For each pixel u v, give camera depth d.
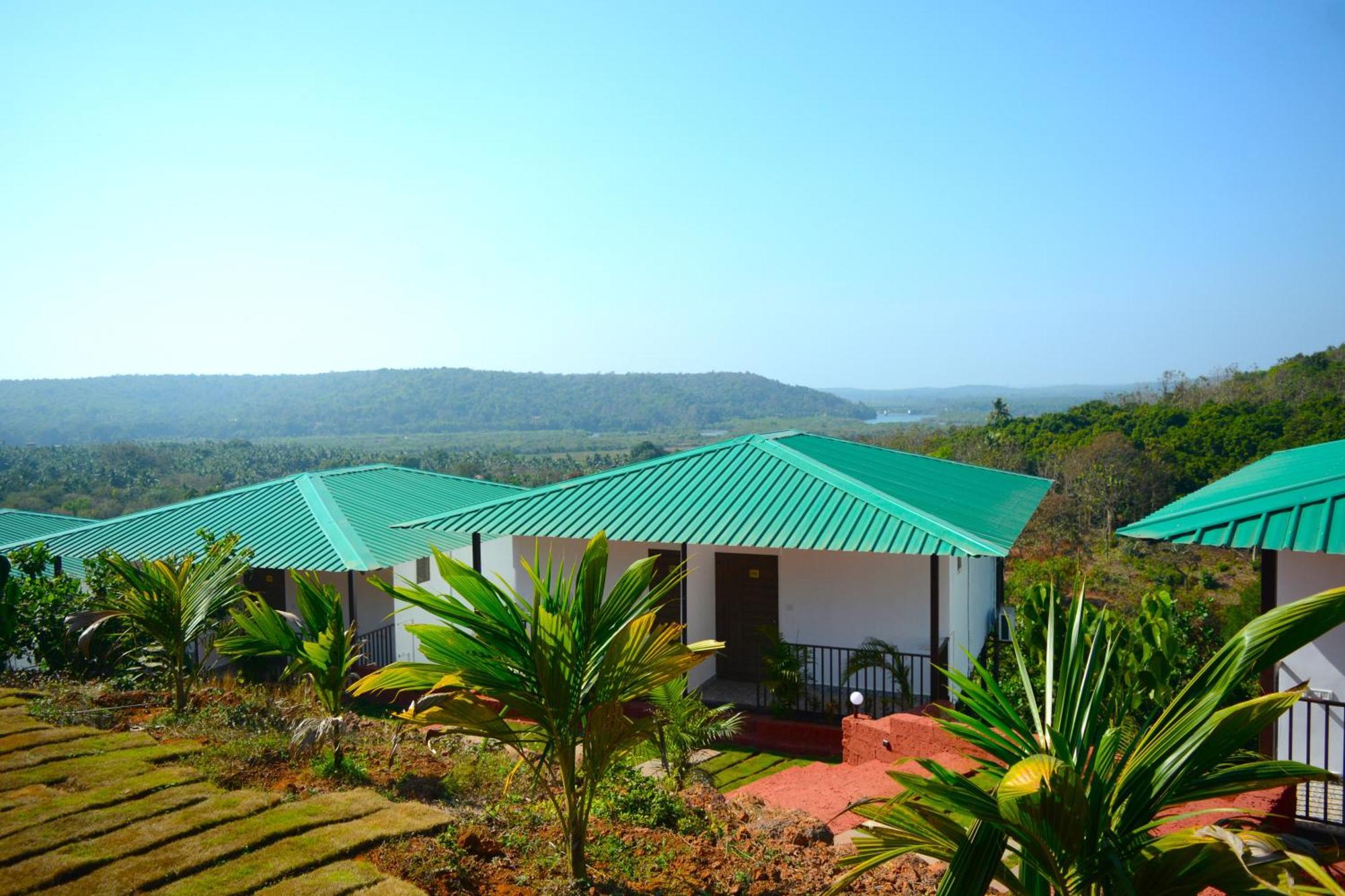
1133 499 43.19
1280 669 8.97
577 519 14.92
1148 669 8.90
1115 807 3.73
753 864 6.08
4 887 4.64
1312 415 46.97
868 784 9.75
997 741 4.08
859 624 14.62
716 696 14.50
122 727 7.77
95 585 11.12
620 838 6.25
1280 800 7.47
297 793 6.37
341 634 7.43
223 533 18.67
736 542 13.35
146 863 4.97
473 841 5.62
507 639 5.09
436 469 118.62
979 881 3.71
